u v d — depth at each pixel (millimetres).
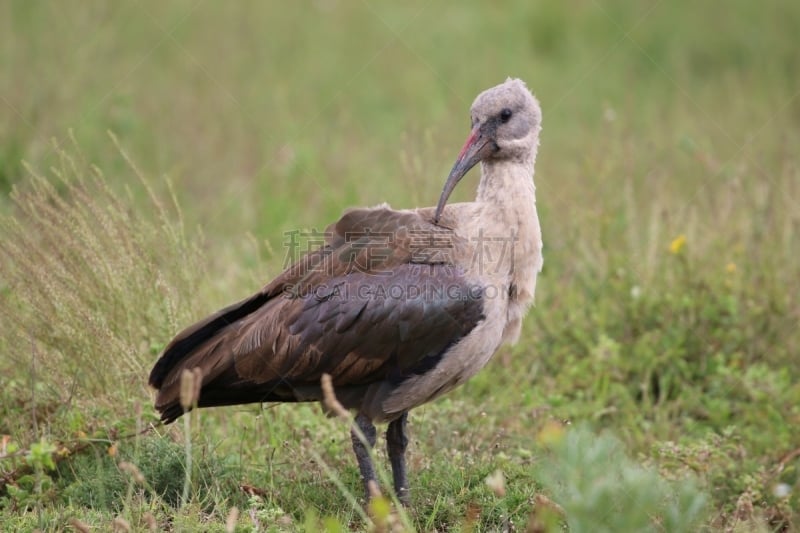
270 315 9609
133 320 10953
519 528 9156
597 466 7426
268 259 13875
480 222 9969
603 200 14328
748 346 12797
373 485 8719
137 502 9172
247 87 20406
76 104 17500
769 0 24688
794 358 12836
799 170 15047
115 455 9852
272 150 18312
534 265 10094
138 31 21281
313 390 9766
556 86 21656
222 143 18344
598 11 24484
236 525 8750
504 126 10250
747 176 15469
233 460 10062
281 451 10406
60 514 8930
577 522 7285
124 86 18953
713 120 19547
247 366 9547
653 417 12039
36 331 10562
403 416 10023
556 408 11656
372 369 9555
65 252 10781
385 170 17234
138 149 17234
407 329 9453
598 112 20141
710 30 23984
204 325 9719
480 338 9664
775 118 19750
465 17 24500
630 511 7363
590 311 13250
